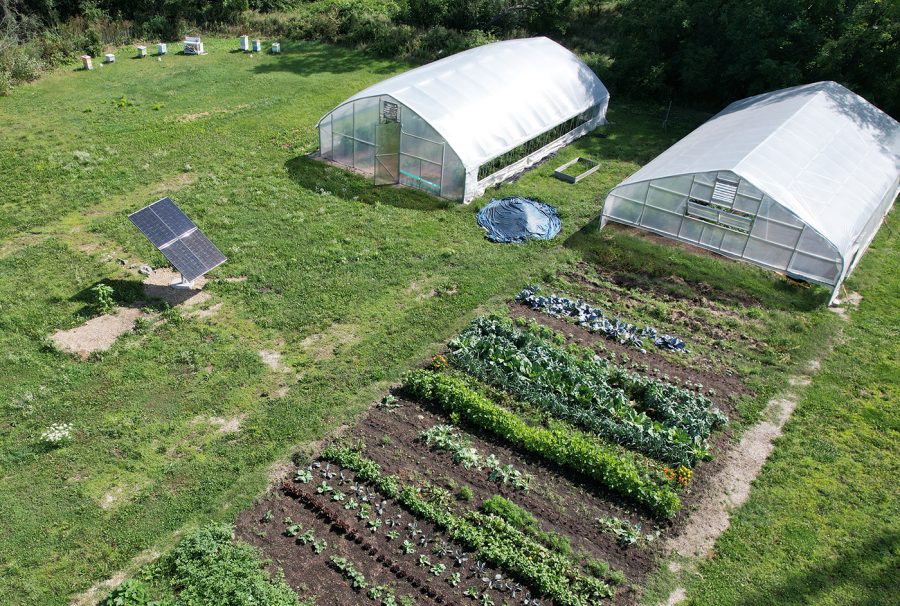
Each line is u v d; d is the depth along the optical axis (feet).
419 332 61.67
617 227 79.77
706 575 41.91
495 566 42.22
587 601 40.34
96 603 39.11
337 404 53.57
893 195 83.76
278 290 66.44
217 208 79.92
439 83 87.71
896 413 54.49
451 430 51.44
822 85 92.73
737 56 108.27
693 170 71.72
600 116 108.68
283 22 150.30
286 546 42.55
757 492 47.47
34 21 134.00
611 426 51.21
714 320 65.31
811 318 65.67
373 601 39.68
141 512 44.32
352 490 46.37
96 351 57.41
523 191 87.20
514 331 60.44
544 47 105.91
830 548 43.55
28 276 67.00
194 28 149.89
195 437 50.14
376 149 85.51
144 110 108.47
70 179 85.87
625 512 45.88
